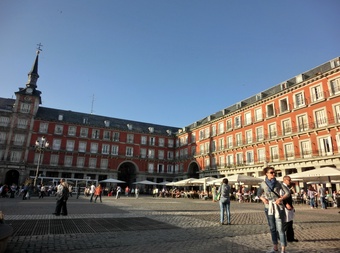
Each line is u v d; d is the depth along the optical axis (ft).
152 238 20.35
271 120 104.22
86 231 23.07
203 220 31.35
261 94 112.37
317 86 88.07
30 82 145.18
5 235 13.39
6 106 139.03
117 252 16.11
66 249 16.79
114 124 170.19
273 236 16.25
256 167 106.93
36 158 137.49
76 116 161.48
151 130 176.96
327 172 52.65
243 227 26.23
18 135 134.92
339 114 79.77
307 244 18.75
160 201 75.15
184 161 164.96
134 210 42.55
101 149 157.17
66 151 145.48
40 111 150.71
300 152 90.22
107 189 124.57
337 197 59.47
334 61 84.58
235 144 122.42
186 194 111.34
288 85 100.27
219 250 16.78
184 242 19.06
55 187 98.84
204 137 148.97
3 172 126.82
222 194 29.04
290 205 18.58
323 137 83.46
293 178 59.26
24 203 53.72
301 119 92.22
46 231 22.79
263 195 17.53
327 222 30.89
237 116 124.47
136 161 165.68
